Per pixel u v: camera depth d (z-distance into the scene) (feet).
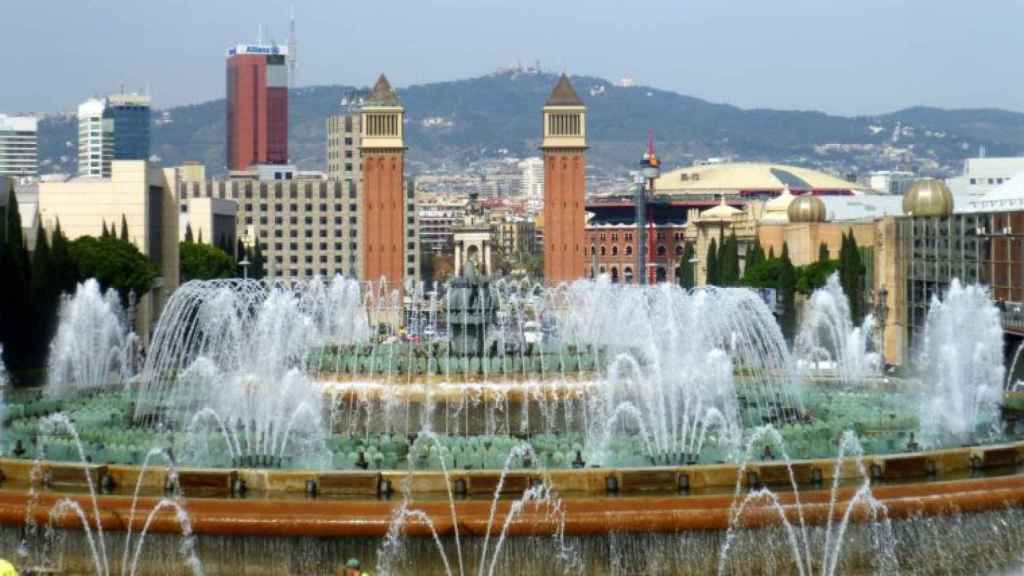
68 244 539.29
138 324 576.20
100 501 181.06
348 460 203.00
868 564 184.24
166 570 178.70
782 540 181.27
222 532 176.76
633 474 186.60
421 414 274.16
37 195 640.99
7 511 184.34
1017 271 433.89
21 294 451.94
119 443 217.36
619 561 177.37
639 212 546.67
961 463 204.33
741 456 209.36
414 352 302.45
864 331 484.74
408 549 176.14
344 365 288.71
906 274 517.14
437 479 185.06
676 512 178.19
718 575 178.91
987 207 525.34
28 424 239.71
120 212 625.41
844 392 320.91
